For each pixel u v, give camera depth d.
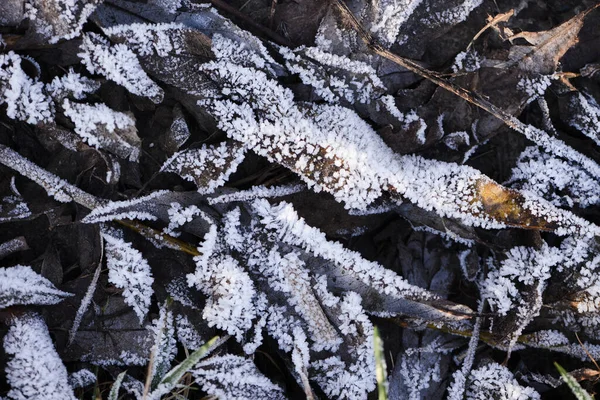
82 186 0.57
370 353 0.58
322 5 0.58
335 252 0.58
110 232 0.57
